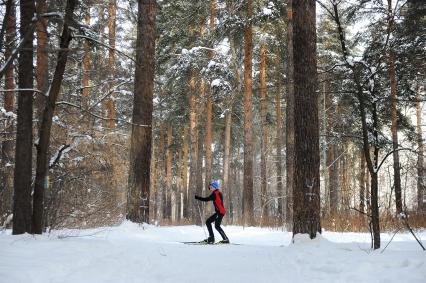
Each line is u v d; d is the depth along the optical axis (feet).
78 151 43.86
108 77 51.47
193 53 73.61
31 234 25.18
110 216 43.45
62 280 15.52
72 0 26.03
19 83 26.91
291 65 50.11
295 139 27.71
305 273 17.53
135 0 43.55
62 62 27.25
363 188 36.40
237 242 36.19
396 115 60.70
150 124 42.29
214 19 76.23
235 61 76.84
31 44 25.95
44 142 26.99
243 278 17.03
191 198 92.07
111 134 53.78
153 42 42.93
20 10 25.27
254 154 141.69
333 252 21.30
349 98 54.70
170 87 83.92
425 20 44.21
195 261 21.16
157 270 18.70
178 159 138.82
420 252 19.74
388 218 45.27
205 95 82.64
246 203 70.18
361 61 25.88
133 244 26.61
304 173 26.89
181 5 76.95
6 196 35.55
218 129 108.06
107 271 17.63
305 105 27.55
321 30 85.92
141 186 41.14
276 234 45.73
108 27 62.75
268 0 67.87
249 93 72.79
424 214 46.44
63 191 34.68
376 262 17.53
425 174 32.58
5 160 38.04
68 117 45.52
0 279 14.16
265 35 71.15
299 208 26.68
